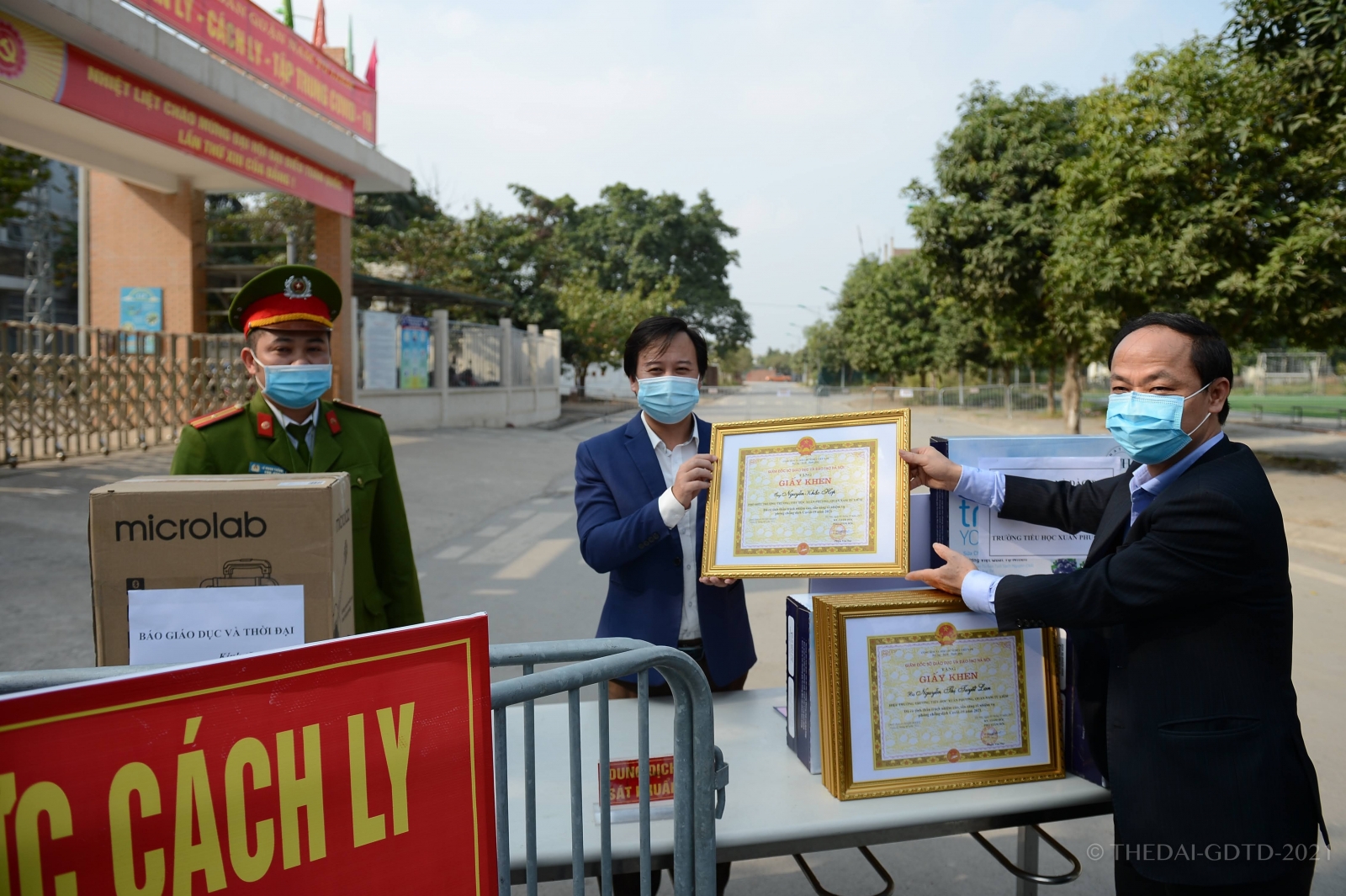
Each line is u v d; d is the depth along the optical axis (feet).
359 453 8.11
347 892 3.85
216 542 5.46
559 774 6.23
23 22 23.97
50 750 3.21
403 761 4.02
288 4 36.99
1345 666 15.03
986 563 6.86
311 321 7.68
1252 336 39.24
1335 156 33.78
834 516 6.43
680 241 144.77
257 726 3.63
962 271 59.67
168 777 3.45
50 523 22.50
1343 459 44.14
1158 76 37.68
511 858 5.17
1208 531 5.09
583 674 4.66
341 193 43.78
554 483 38.75
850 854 9.87
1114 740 5.54
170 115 30.32
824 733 6.02
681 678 5.07
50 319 82.89
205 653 5.47
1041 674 6.22
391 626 8.36
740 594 7.88
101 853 3.31
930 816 5.66
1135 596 5.24
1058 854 9.78
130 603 5.41
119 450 33.91
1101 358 46.70
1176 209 37.37
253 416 7.82
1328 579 21.59
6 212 56.80
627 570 7.57
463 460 42.01
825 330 164.86
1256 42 35.58
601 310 101.60
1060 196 44.34
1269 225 36.04
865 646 5.95
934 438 6.87
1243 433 62.95
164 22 28.12
